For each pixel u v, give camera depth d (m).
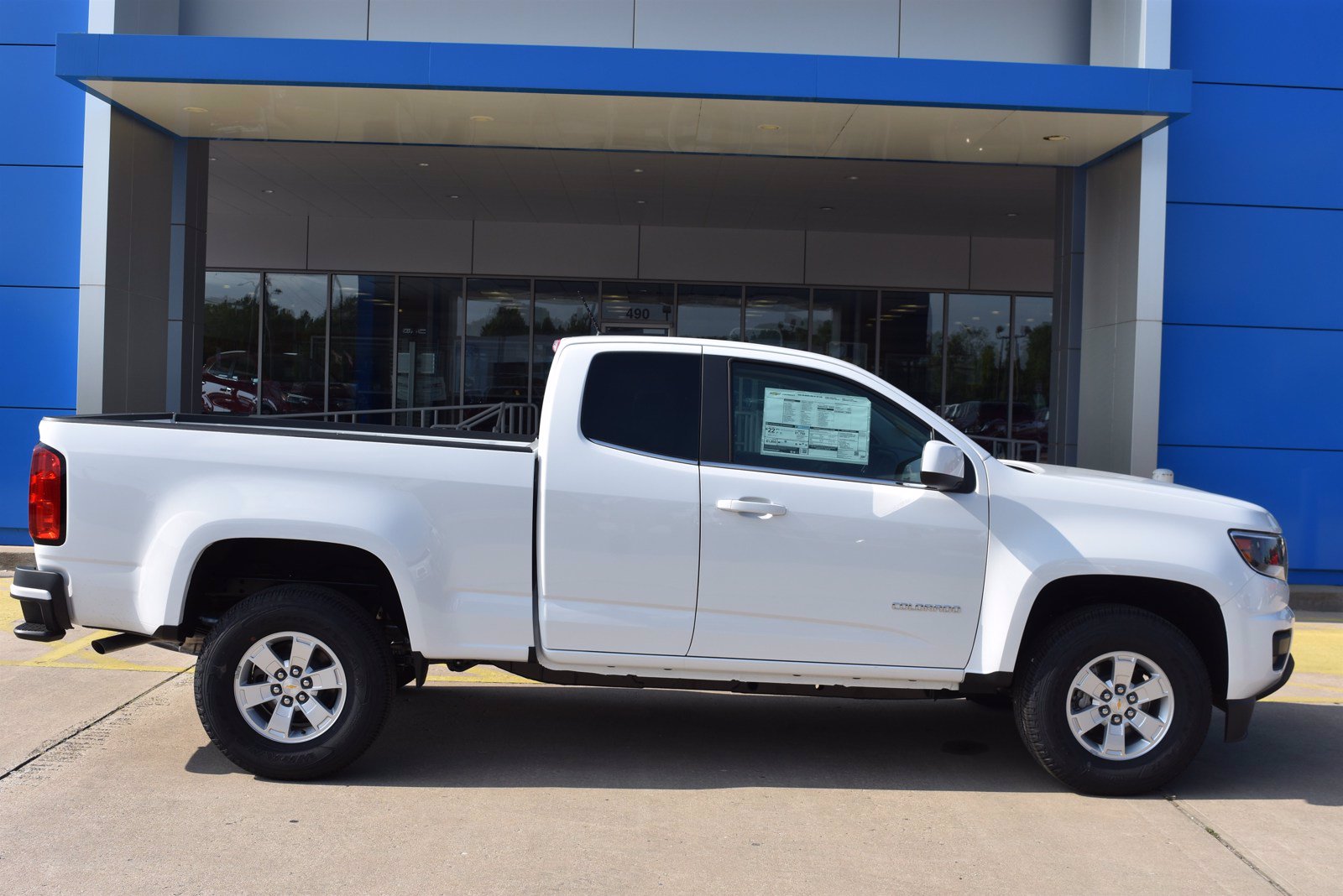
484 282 18.28
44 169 10.45
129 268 10.63
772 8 11.55
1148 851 4.43
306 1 11.48
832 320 18.39
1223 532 5.11
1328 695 7.25
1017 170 13.31
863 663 5.02
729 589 4.96
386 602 5.21
